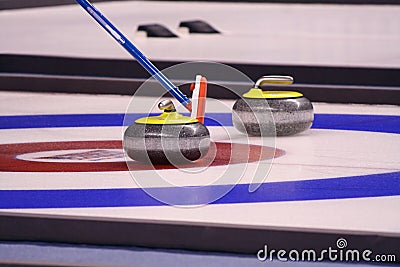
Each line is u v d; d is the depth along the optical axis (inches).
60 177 357.7
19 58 715.4
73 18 1109.1
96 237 293.6
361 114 534.3
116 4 1334.9
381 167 379.9
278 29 1000.2
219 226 286.4
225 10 1255.5
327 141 438.6
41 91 642.2
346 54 771.4
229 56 742.5
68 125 486.3
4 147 421.1
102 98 606.5
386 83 661.9
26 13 1170.6
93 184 345.1
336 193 334.6
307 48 820.0
